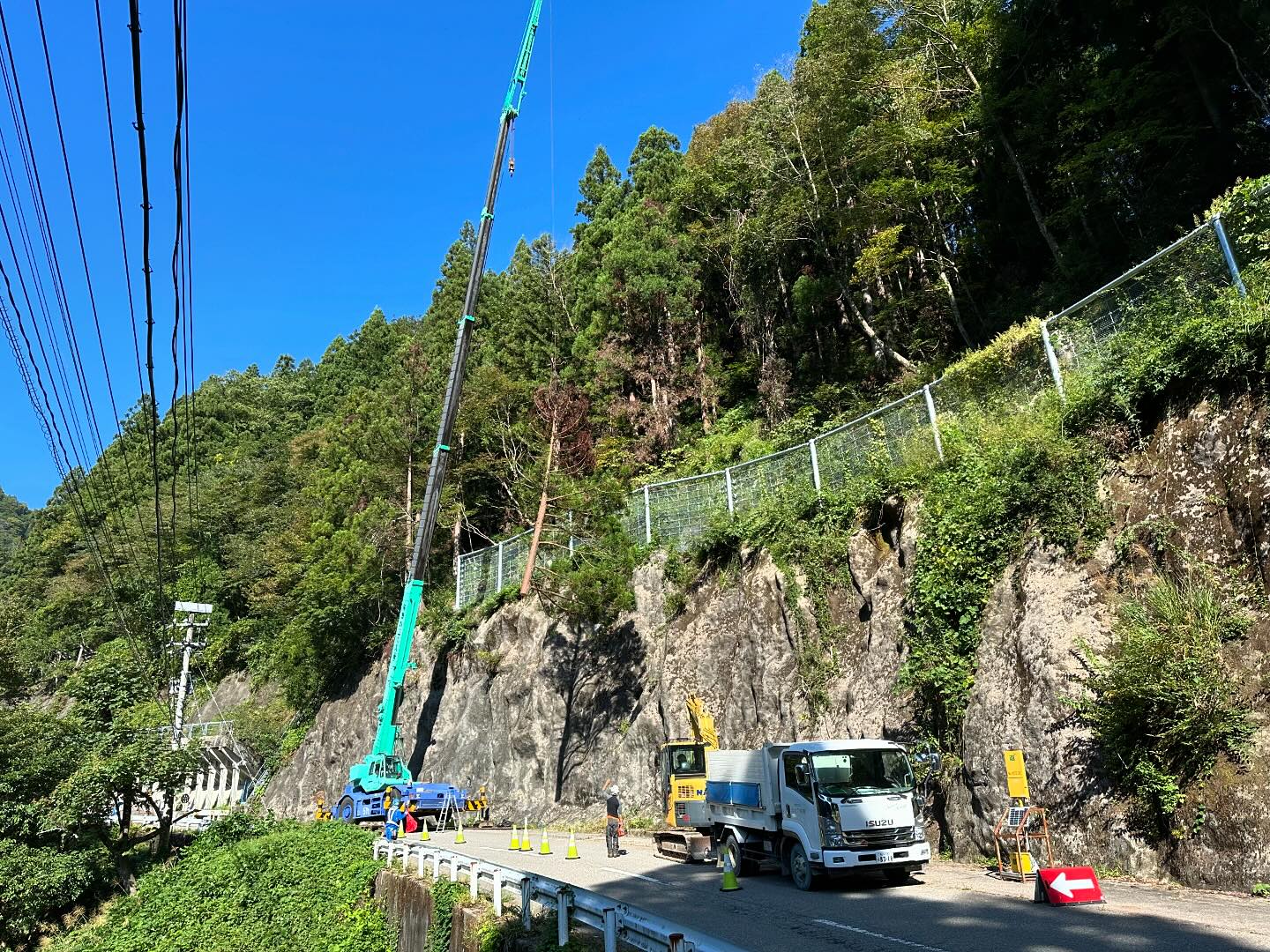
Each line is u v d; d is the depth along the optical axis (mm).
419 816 26234
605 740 25422
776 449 30406
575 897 9391
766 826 14297
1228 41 23641
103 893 27344
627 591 25469
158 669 34906
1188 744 11148
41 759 28547
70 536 80438
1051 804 12859
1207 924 8641
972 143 30969
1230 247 13734
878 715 17391
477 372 40969
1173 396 14195
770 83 35406
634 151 54281
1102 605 13477
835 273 34344
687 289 39375
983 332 30391
